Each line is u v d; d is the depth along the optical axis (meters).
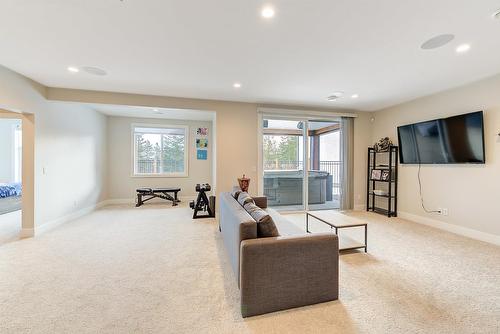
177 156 6.53
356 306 1.79
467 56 2.56
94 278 2.19
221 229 3.38
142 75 3.16
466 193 3.44
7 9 1.76
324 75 3.13
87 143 4.94
